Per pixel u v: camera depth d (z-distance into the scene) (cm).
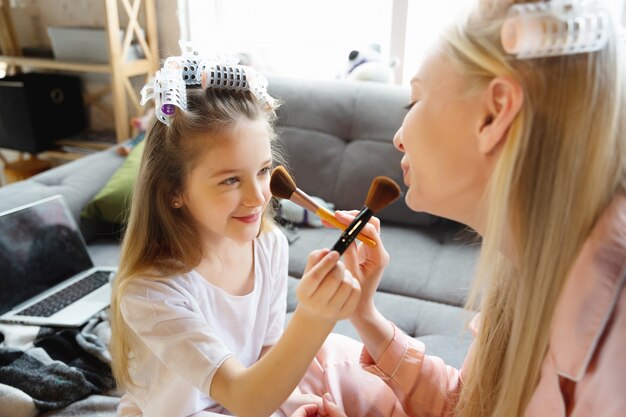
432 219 169
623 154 51
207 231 86
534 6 46
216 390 70
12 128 229
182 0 225
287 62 225
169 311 76
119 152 192
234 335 91
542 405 55
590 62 47
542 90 48
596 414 48
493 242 52
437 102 53
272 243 99
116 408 104
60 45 226
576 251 51
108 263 155
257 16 222
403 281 142
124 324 85
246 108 79
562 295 51
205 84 80
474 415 71
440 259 151
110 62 209
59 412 103
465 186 55
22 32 249
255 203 79
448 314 128
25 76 234
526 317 55
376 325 80
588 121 48
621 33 51
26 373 106
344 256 74
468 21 53
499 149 52
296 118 182
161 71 79
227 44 229
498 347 69
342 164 176
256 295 95
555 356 52
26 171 233
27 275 132
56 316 125
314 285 55
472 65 50
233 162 76
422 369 80
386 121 174
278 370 63
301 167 179
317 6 215
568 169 49
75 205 163
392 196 59
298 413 77
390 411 80
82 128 253
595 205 50
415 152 56
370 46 202
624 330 47
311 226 169
